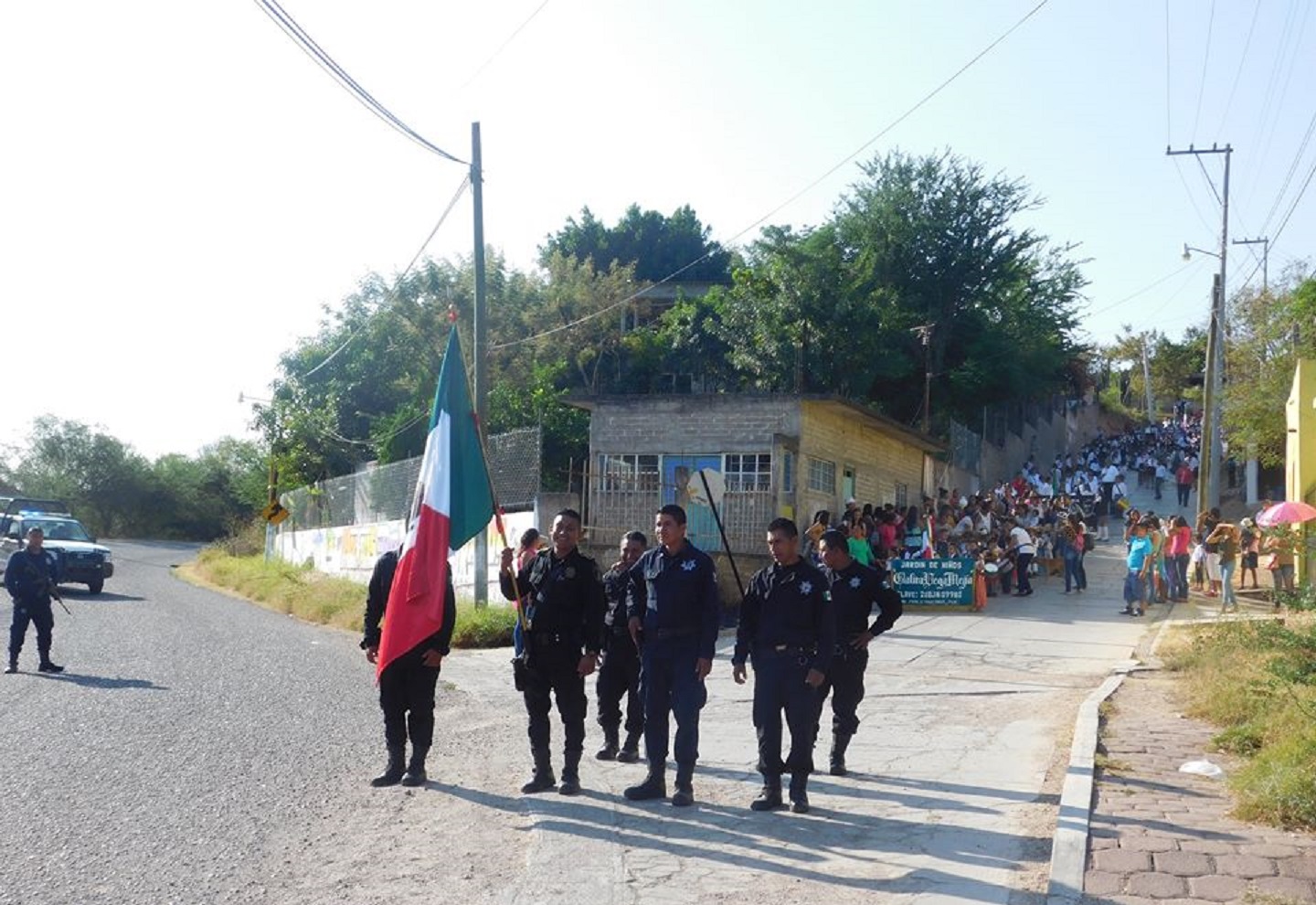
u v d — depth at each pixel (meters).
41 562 15.16
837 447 27.53
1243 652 12.17
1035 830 7.43
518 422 33.66
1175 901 5.90
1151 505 44.28
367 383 47.28
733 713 12.09
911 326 40.88
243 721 11.62
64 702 12.55
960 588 21.59
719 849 7.12
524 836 7.53
